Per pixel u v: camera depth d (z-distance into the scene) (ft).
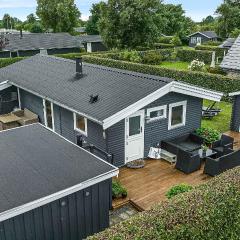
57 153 27.25
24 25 279.69
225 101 69.41
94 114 35.01
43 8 201.57
